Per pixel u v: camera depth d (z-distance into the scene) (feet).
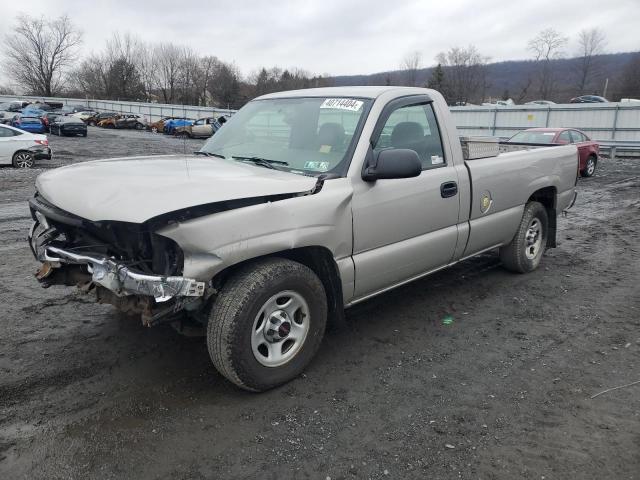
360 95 12.94
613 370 11.92
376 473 8.49
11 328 13.74
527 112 88.99
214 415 10.03
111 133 136.77
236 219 9.50
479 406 10.43
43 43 309.01
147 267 9.82
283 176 11.04
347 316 15.08
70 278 11.21
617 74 230.89
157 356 12.34
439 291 17.25
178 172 10.92
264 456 8.87
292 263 10.68
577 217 31.58
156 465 8.61
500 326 14.46
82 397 10.56
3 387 10.85
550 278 18.75
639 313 15.39
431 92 14.38
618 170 61.41
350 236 11.52
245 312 9.88
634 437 9.39
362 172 11.69
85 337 13.28
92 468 8.52
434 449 9.09
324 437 9.41
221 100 288.92
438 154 14.10
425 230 13.57
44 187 11.09
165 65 309.83
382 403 10.53
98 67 317.42
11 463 8.59
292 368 11.09
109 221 9.27
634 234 26.53
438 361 12.37
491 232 16.24
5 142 54.80
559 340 13.56
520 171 17.01
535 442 9.27
